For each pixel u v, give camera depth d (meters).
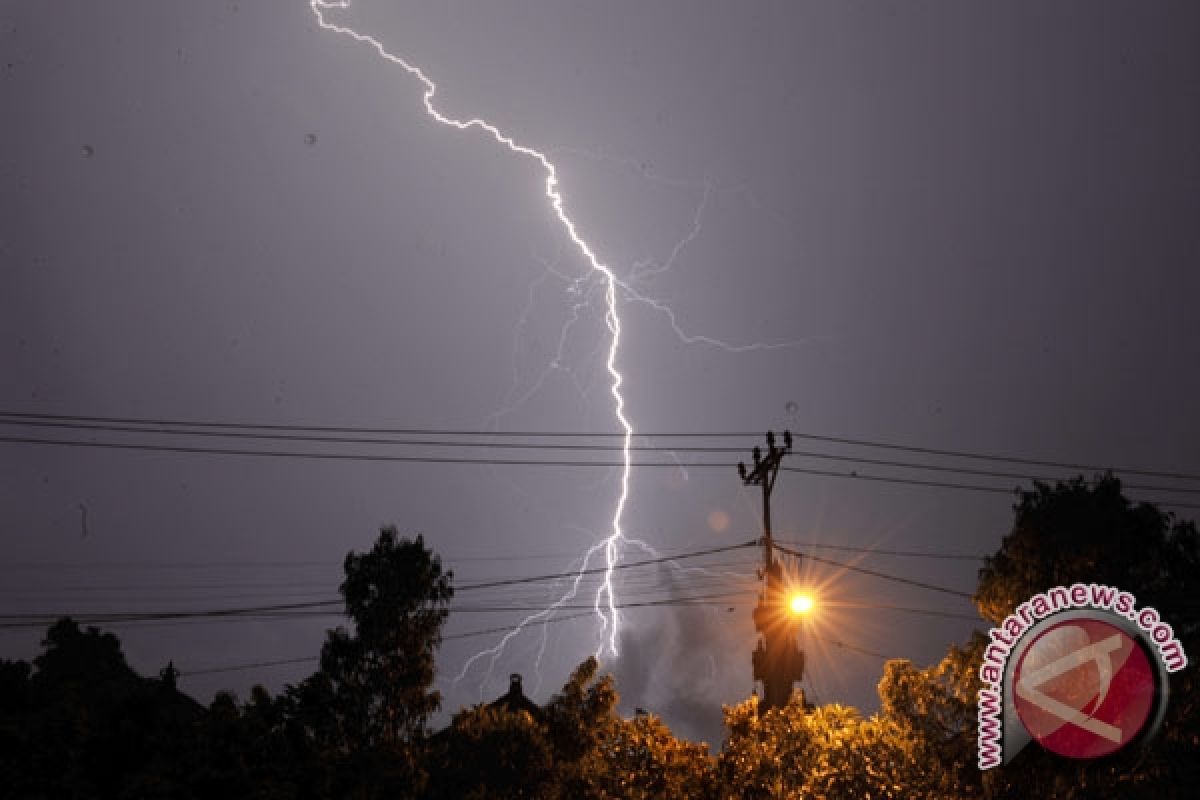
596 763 19.50
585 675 19.44
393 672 17.17
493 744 17.73
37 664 27.50
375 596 17.58
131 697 14.65
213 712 14.66
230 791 13.98
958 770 18.23
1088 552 17.69
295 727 15.81
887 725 19.27
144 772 13.71
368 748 16.33
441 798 16.94
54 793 13.59
